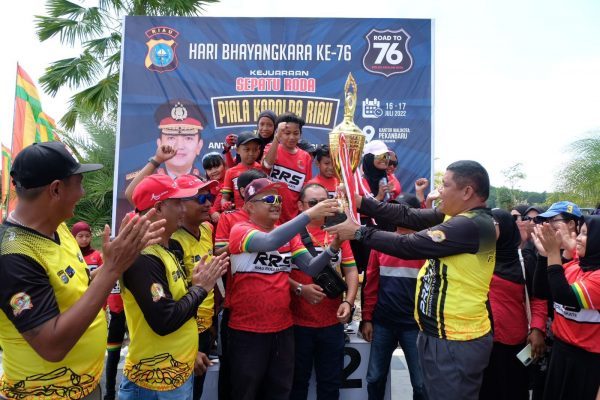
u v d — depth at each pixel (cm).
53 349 157
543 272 325
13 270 159
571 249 308
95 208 823
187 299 216
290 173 416
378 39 712
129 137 707
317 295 309
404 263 349
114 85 931
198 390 324
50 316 160
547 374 306
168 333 209
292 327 305
